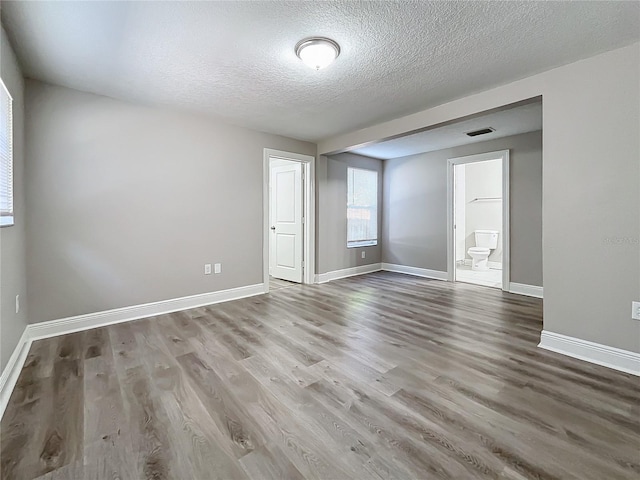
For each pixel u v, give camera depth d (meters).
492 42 2.11
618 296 2.18
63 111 2.78
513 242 4.43
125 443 1.45
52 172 2.73
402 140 4.70
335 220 5.40
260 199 4.25
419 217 5.69
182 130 3.51
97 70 2.48
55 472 1.28
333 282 5.13
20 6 1.71
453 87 2.82
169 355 2.37
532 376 2.06
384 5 1.75
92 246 2.96
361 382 1.98
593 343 2.29
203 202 3.71
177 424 1.58
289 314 3.40
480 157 4.79
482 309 3.60
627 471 1.28
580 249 2.34
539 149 4.18
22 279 2.45
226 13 1.81
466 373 2.10
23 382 1.96
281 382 1.98
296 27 1.95
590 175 2.29
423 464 1.32
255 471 1.29
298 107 3.31
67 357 2.32
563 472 1.27
